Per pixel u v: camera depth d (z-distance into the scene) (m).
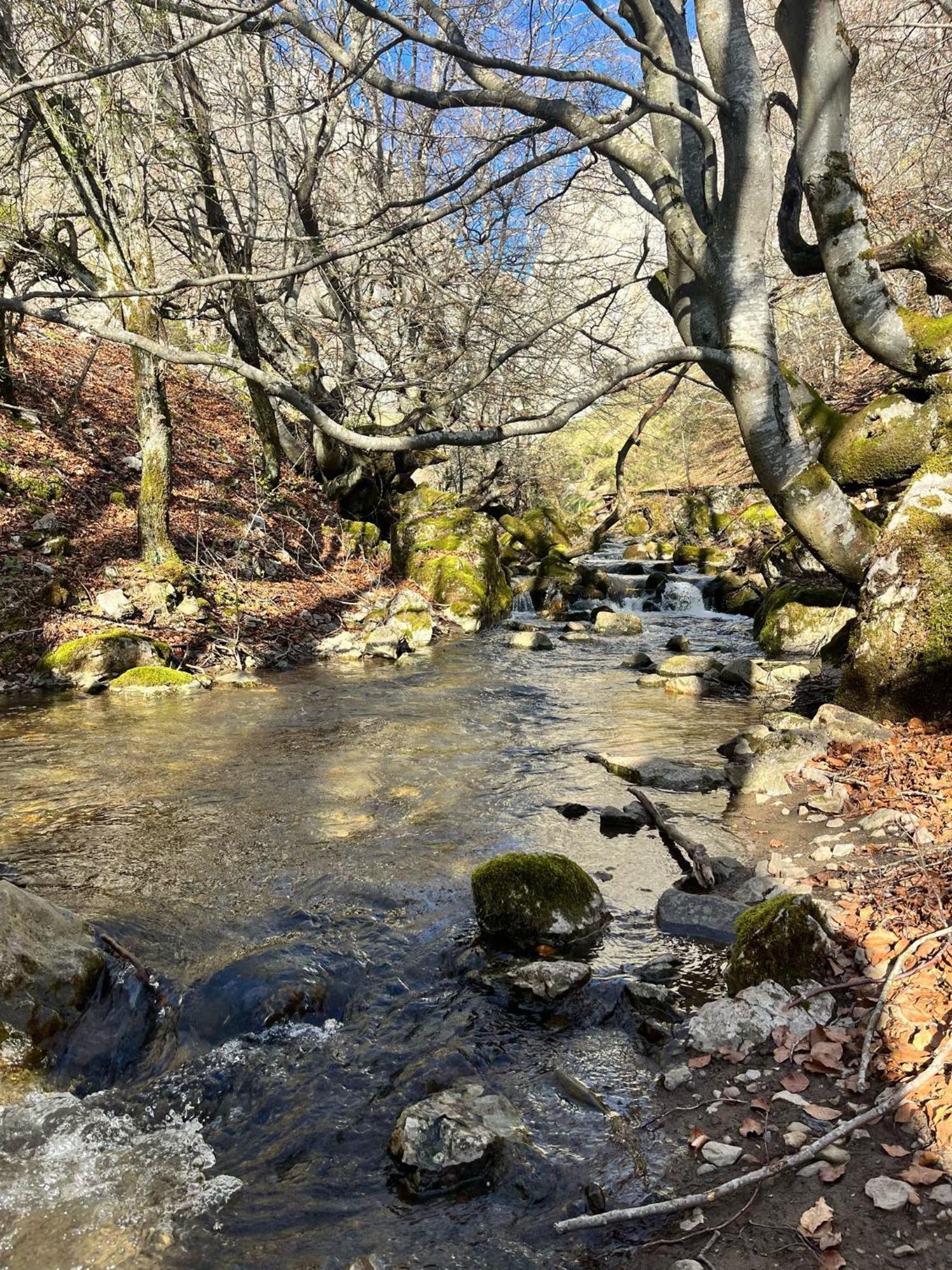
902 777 6.43
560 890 4.95
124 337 6.37
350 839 6.21
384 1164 3.33
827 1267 2.62
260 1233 3.01
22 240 12.89
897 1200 2.83
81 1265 2.89
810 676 11.02
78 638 11.02
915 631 7.37
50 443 15.20
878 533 9.48
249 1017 4.12
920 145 16.92
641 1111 3.48
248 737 8.72
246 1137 3.51
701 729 8.94
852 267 9.09
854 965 4.13
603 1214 2.88
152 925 4.92
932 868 4.84
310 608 14.21
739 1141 3.23
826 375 24.61
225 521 15.62
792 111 9.66
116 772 7.65
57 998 4.01
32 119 12.37
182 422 19.41
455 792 7.14
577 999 4.29
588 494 32.22
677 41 9.82
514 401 16.55
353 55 9.85
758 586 17.23
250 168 15.98
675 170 9.95
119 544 13.49
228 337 19.53
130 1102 3.73
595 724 9.23
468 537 17.02
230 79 14.82
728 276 8.97
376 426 18.09
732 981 4.25
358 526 17.83
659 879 5.55
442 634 14.75
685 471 31.78
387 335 16.16
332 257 6.99
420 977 4.56
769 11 19.84
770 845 5.81
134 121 12.03
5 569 11.80
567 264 14.97
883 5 17.50
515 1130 3.39
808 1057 3.61
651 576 18.61
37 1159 3.39
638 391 17.11
